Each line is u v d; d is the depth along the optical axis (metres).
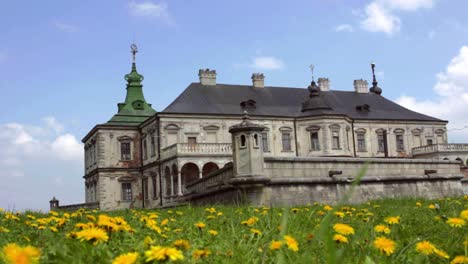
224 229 6.05
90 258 3.29
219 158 49.53
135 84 63.38
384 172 19.58
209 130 53.34
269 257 3.66
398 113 64.69
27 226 6.45
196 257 3.37
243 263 3.52
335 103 62.78
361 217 7.11
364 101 65.19
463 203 11.05
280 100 59.81
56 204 56.34
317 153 55.91
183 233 5.46
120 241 4.46
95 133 58.69
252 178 15.84
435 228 5.74
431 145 60.56
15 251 2.38
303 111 58.03
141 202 57.25
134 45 64.75
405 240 4.65
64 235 4.83
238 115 54.56
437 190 21.36
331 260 2.45
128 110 60.62
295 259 3.64
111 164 56.97
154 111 62.22
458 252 3.86
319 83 65.12
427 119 64.56
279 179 16.39
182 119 52.62
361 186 18.45
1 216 8.07
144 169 56.81
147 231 5.44
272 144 55.47
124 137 57.81
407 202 12.87
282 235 3.03
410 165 20.64
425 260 3.49
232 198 17.00
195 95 56.22
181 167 48.16
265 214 7.07
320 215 7.48
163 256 2.60
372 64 68.94
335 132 56.44
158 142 52.19
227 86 59.34
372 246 4.01
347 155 56.50
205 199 19.97
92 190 60.03
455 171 22.61
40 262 3.25
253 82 60.84
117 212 11.58
